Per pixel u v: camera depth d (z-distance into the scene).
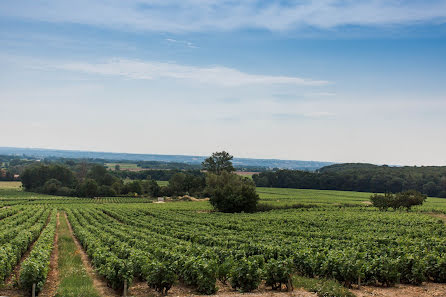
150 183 140.75
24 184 142.12
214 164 136.00
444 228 46.69
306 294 17.67
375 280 19.86
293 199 108.06
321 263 21.39
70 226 53.41
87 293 18.00
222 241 31.73
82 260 27.69
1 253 21.69
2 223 47.75
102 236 34.34
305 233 38.94
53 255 29.67
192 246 26.70
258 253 26.03
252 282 18.56
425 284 20.22
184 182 136.62
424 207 88.31
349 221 54.94
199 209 84.62
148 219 57.94
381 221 55.34
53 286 20.02
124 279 18.11
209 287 18.11
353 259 20.38
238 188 78.81
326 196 123.56
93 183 130.00
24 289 18.08
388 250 24.61
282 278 18.66
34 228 40.53
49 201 108.88
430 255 21.27
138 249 26.06
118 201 117.50
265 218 58.09
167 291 18.92
